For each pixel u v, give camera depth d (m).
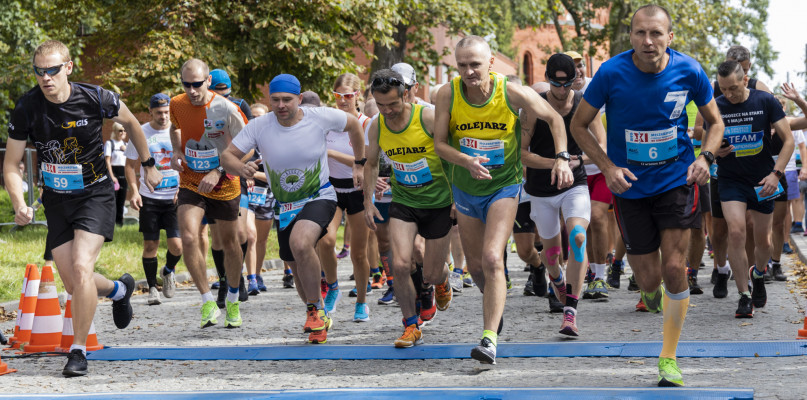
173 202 14.78
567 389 7.13
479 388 7.33
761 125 11.41
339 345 9.93
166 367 8.93
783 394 6.75
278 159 9.90
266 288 16.72
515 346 9.41
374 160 9.84
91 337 10.08
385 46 35.16
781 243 15.41
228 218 11.55
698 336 9.77
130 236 24.58
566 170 8.58
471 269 9.29
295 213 10.14
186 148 11.44
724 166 11.59
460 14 36.31
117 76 28.06
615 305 12.75
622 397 6.79
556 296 11.91
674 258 7.31
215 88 13.87
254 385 7.96
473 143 8.55
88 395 7.54
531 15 55.56
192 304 14.74
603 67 7.44
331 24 31.44
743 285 11.20
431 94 13.85
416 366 8.60
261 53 29.77
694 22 50.97
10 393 7.71
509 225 8.59
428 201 9.41
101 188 9.09
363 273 11.88
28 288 10.55
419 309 10.48
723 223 13.04
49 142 8.82
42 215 26.42
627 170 7.32
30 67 38.00
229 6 29.73
